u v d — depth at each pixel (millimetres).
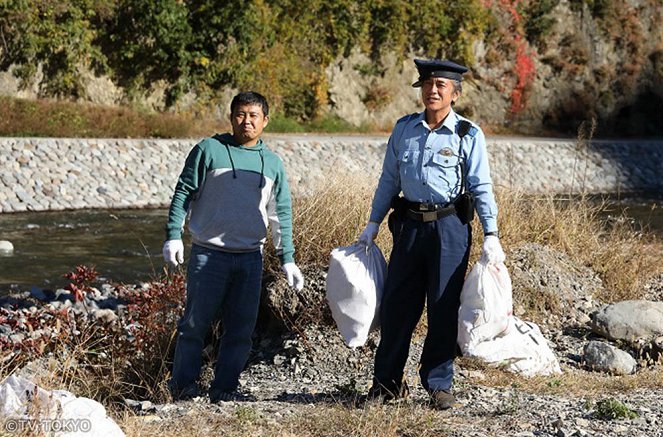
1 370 5734
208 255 5941
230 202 5879
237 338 6102
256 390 6543
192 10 30953
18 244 15875
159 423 5152
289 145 26094
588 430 5039
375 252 5816
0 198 19688
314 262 7992
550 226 9617
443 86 5500
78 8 28453
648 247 10922
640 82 43844
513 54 40375
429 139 5516
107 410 5523
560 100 41656
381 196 5754
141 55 29891
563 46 41906
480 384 6438
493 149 25172
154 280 8555
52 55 28297
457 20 38625
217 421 5207
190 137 26812
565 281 8898
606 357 7172
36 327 7000
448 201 5504
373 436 4934
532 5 41344
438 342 5578
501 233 9172
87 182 21328
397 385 5750
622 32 43469
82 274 7664
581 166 30406
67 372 6277
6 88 27578
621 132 43156
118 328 7215
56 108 25719
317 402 5852
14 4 26984
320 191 8430
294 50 33906
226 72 31203
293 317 7688
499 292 5562
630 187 30531
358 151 27281
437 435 4969
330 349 7426
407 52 37625
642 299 9094
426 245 5527
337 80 35562
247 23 31172
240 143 5957
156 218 19766
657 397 5988
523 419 5277
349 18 35219
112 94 29594
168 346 6828
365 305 5699
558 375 6766
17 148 21156
